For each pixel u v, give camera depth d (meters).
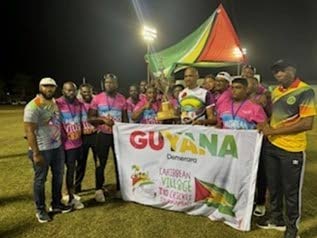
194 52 10.10
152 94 6.19
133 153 4.80
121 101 5.13
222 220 4.21
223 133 4.11
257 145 3.92
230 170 4.11
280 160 3.71
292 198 3.66
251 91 4.79
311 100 3.47
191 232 3.96
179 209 4.50
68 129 4.66
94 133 5.24
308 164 7.23
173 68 10.42
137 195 4.84
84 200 5.05
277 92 3.76
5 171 6.91
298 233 3.88
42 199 4.32
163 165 4.59
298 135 3.61
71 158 4.70
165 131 4.52
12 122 18.03
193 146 4.34
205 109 4.56
